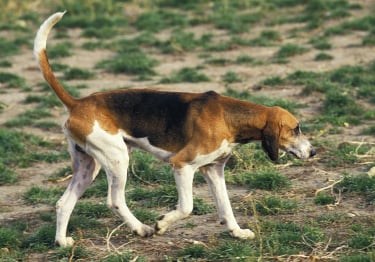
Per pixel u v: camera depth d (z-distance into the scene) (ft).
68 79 72.74
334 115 56.95
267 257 32.35
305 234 34.42
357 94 61.62
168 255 33.50
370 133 52.47
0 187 46.29
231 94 63.05
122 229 37.09
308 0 94.63
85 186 35.50
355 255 32.07
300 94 63.46
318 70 70.49
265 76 70.18
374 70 68.08
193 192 42.75
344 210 38.50
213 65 75.15
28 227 38.65
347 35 81.92
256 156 46.93
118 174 34.37
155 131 34.14
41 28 34.55
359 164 46.11
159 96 34.53
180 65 75.92
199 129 33.35
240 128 33.76
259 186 42.83
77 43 86.53
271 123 33.58
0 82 71.92
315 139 51.16
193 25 91.15
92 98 34.58
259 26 88.94
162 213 39.86
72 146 35.17
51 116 61.46
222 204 35.09
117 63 74.74
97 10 99.60
